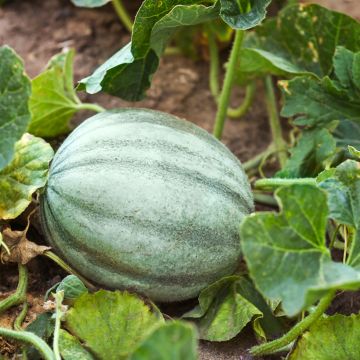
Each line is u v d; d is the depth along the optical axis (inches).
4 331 27.6
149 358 21.2
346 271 24.3
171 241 28.0
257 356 29.4
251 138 39.4
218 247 28.7
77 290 28.6
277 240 24.4
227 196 29.0
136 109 30.5
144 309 28.1
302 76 33.2
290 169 33.4
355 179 26.8
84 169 28.3
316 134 33.1
